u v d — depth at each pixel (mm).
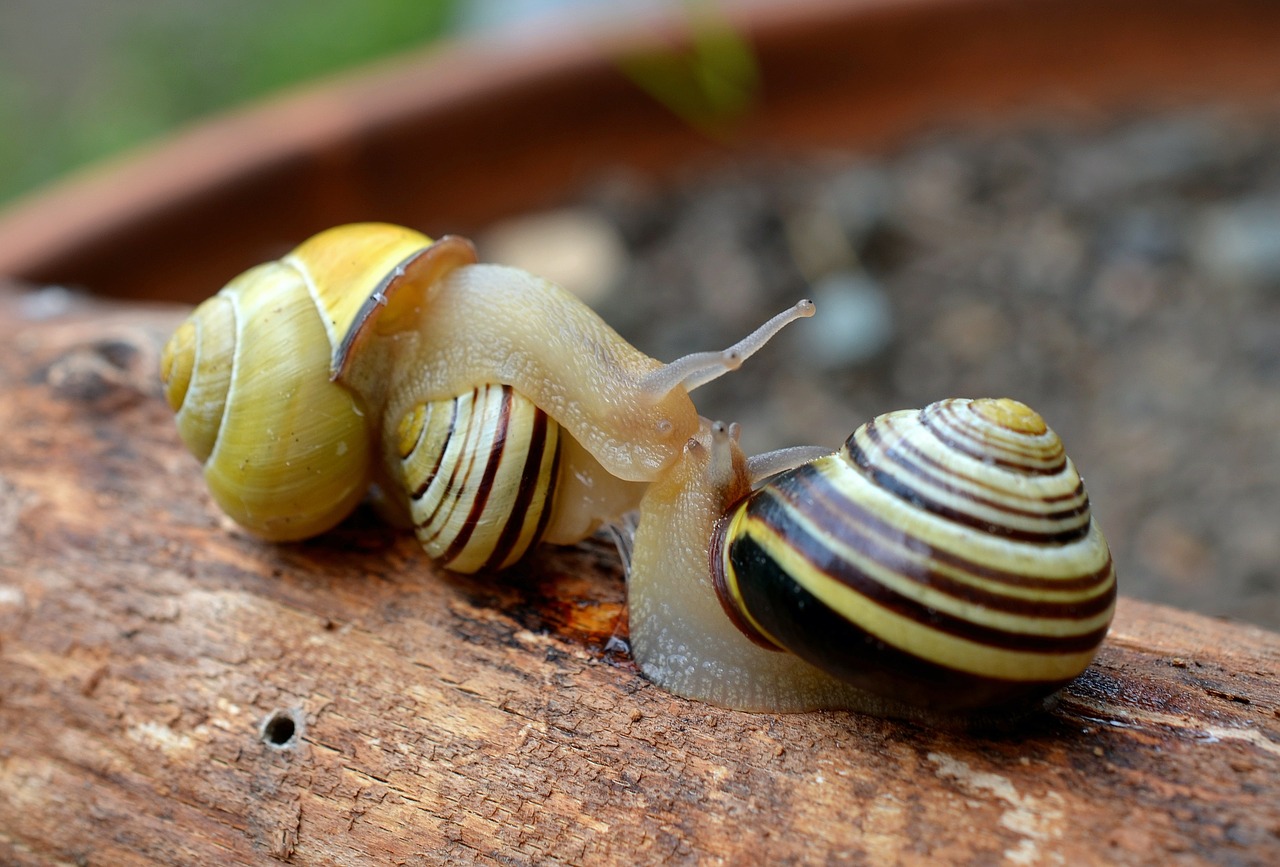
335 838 144
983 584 135
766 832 139
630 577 151
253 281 154
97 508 161
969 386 208
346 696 149
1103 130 246
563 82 232
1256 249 214
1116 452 200
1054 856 135
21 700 152
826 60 243
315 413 151
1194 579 189
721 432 145
